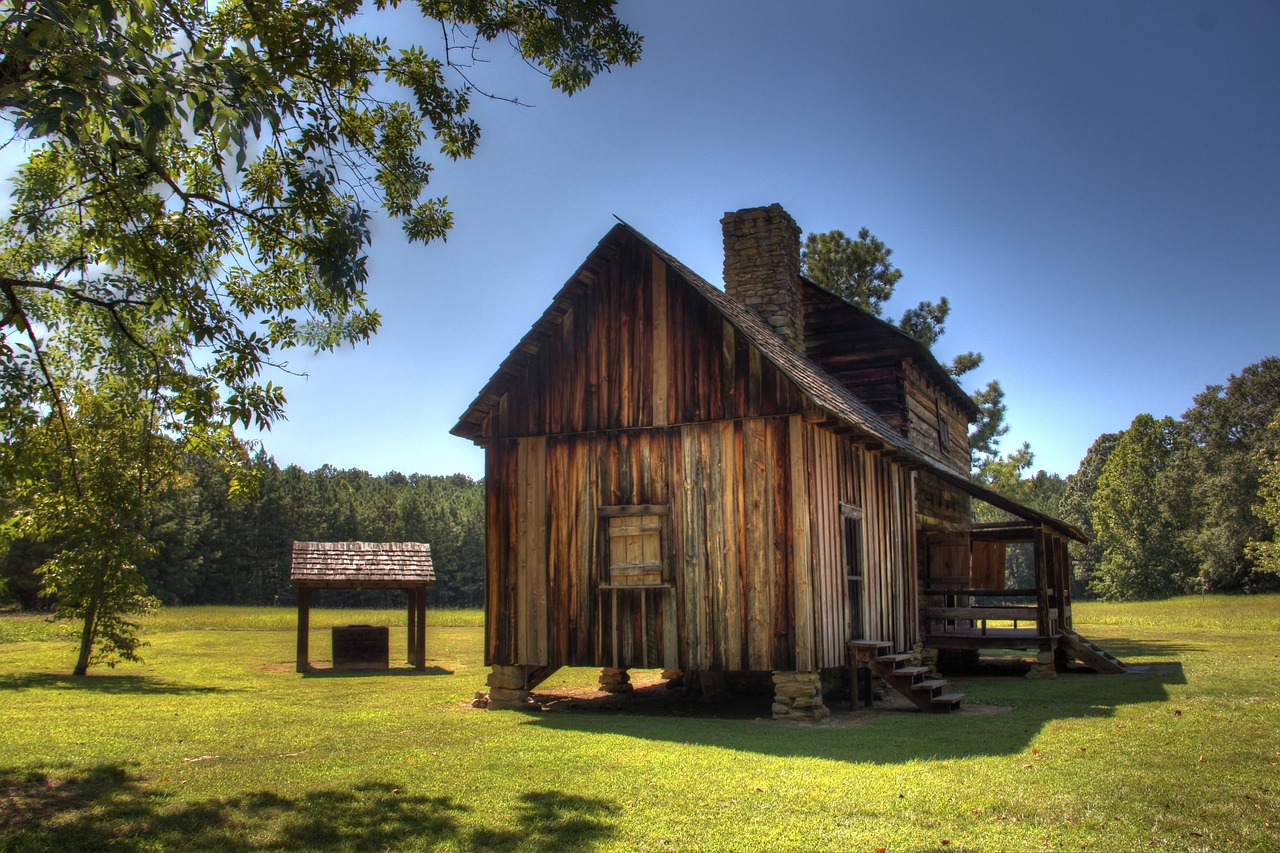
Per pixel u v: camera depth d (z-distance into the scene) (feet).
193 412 30.63
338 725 38.37
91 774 27.32
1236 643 84.64
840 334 74.84
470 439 52.08
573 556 47.98
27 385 31.65
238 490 39.17
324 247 29.76
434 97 36.24
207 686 56.39
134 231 31.65
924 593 65.16
